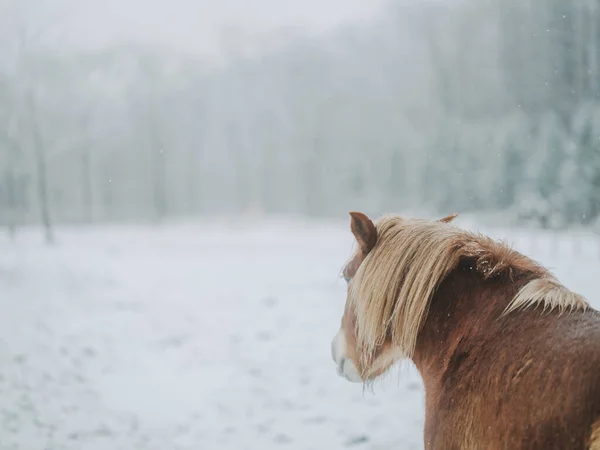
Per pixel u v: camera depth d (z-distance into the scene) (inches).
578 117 734.5
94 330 305.9
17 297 361.4
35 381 224.2
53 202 1691.7
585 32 1016.2
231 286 455.2
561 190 695.7
